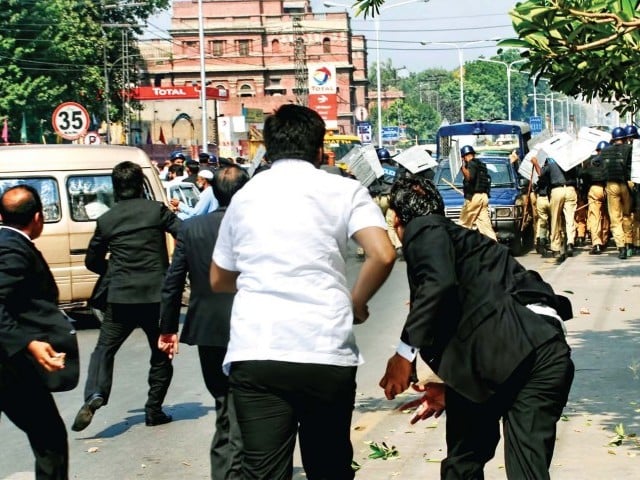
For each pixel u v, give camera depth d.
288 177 4.43
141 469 7.48
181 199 20.42
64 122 30.28
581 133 23.02
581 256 21.75
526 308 4.90
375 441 7.64
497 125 33.34
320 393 4.27
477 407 4.94
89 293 14.73
